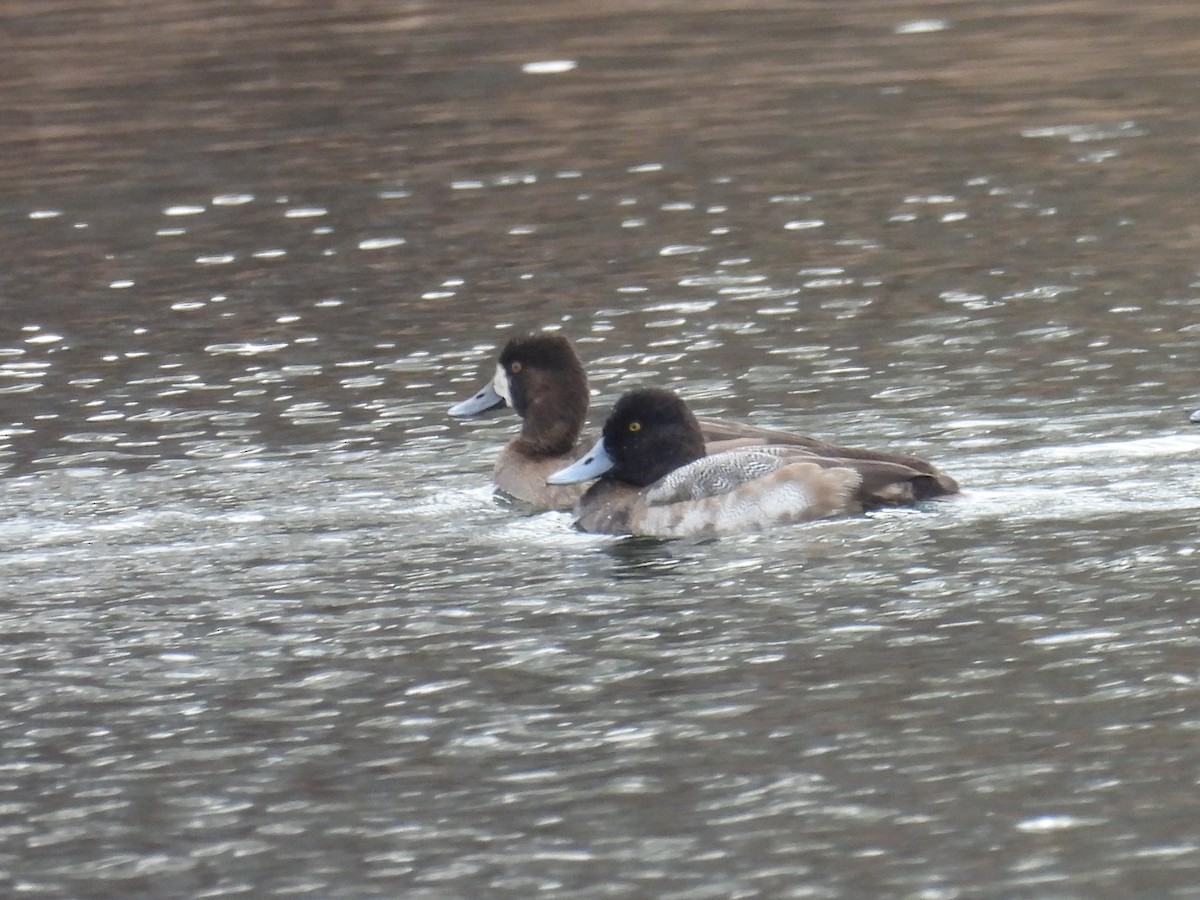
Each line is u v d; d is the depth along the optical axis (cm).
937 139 2741
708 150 2733
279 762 1086
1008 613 1236
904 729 1083
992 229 2309
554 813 1012
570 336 1989
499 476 1596
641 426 1512
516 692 1162
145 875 972
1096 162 2586
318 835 1002
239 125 2919
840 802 1005
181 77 3209
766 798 1014
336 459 1652
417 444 1692
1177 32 3341
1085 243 2236
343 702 1161
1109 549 1333
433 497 1562
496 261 2262
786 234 2325
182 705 1166
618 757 1070
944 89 3031
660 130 2848
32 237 2416
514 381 1631
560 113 2958
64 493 1572
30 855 996
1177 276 2091
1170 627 1198
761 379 1828
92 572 1397
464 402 1667
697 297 2098
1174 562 1302
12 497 1562
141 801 1048
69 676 1214
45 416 1777
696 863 955
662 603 1290
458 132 2864
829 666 1172
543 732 1106
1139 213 2344
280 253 2322
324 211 2491
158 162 2739
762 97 3022
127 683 1201
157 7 3750
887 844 963
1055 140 2708
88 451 1677
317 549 1435
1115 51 3231
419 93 3089
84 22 3650
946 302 2041
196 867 977
